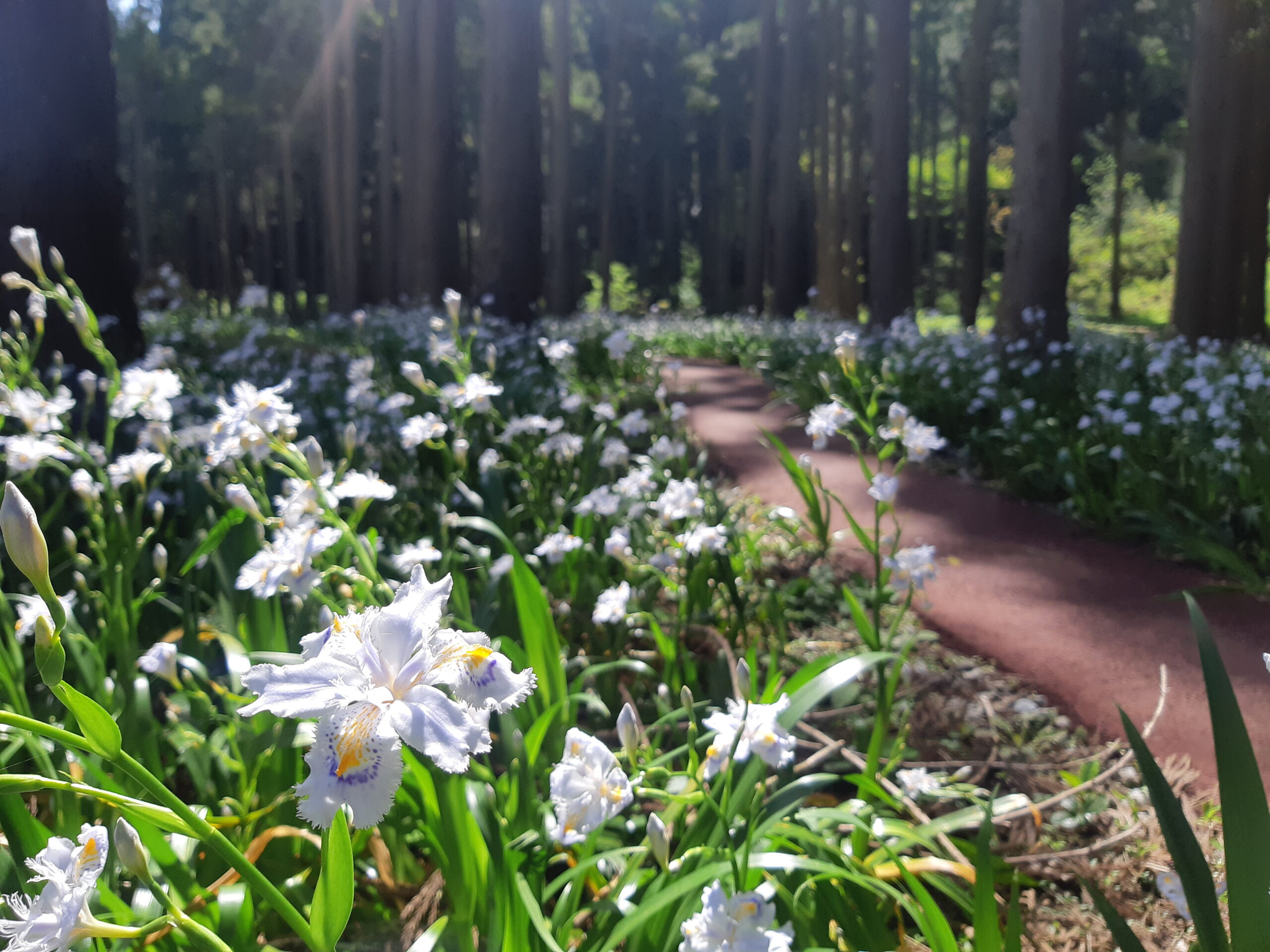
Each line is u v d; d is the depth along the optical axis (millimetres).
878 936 2043
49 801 2457
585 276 50719
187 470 4074
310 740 2186
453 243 17578
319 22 33719
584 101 40969
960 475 7320
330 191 27016
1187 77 24266
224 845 1270
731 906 1594
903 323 13180
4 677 2297
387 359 10195
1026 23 10688
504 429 5844
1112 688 3662
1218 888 2209
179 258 46062
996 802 2742
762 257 29859
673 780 2182
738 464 7543
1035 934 2404
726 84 39844
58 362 3447
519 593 2592
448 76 17281
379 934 2199
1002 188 41031
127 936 1203
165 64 39688
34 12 6199
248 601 2627
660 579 3625
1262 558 4895
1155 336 15477
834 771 3045
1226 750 1580
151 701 2885
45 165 6262
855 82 24391
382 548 4113
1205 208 13500
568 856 2201
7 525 1107
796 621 4430
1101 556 5320
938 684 3764
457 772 1129
